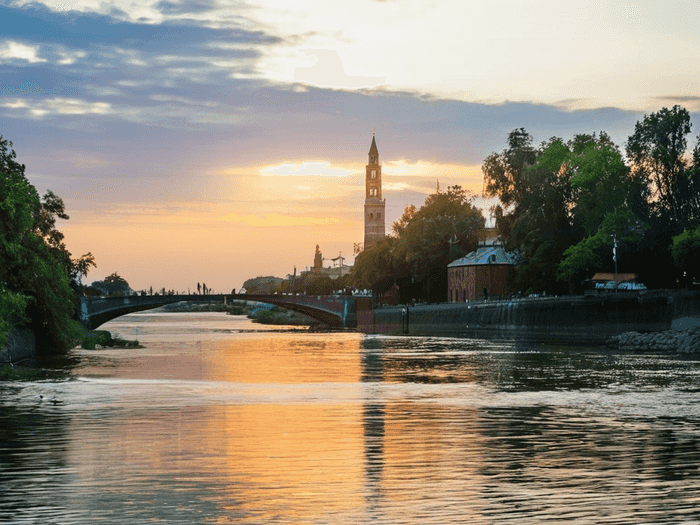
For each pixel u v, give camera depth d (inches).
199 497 1126.4
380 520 1023.6
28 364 3459.6
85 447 1466.5
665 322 5442.9
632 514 1048.2
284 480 1223.5
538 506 1083.3
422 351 4419.3
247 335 7096.5
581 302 6033.5
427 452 1428.4
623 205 6250.0
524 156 7381.9
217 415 1871.3
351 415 1876.2
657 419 1811.0
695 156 6678.2
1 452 1424.7
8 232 3454.7
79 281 7691.9
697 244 5718.5
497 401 2144.4
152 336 6909.5
